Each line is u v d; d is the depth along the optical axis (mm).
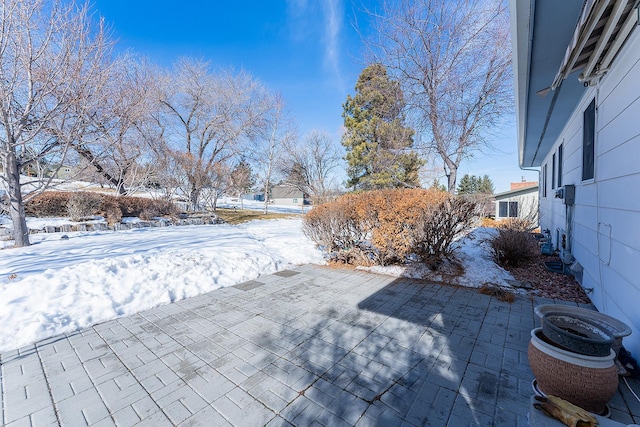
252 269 5254
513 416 1810
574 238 4891
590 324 2100
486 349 2617
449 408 1889
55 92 6000
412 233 4945
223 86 18703
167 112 17000
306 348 2674
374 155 16094
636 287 2385
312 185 23359
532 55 3393
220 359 2516
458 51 8469
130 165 12367
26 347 2750
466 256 5715
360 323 3191
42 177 7113
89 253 5699
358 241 5758
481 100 8797
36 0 5742
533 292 4145
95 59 6594
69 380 2246
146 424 1793
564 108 5055
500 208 18391
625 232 2629
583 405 1741
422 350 2611
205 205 16250
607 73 3168
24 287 3559
